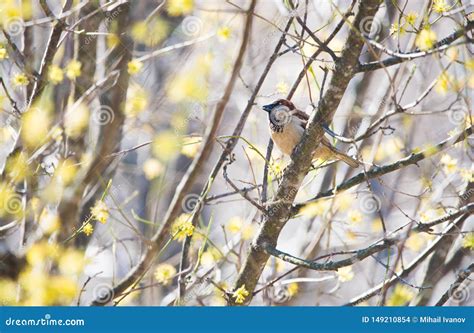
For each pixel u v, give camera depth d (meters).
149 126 10.28
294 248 13.02
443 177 11.48
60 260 8.76
